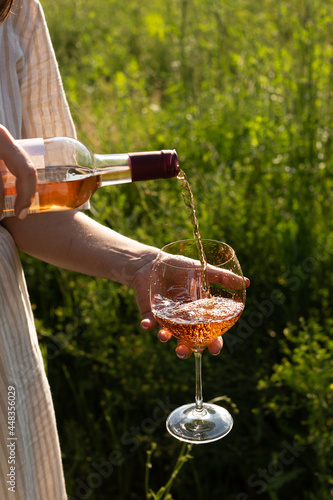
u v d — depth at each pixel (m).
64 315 2.72
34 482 1.30
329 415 2.25
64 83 3.38
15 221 1.36
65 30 4.96
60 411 2.64
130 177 1.15
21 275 1.31
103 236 1.37
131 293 2.51
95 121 3.49
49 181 1.19
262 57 3.20
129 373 2.47
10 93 1.32
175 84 3.63
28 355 1.29
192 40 3.66
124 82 3.40
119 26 5.73
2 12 1.18
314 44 2.98
